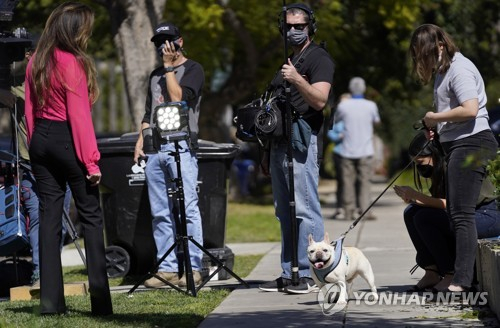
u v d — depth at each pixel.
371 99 57.62
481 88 17.84
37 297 20.98
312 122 19.66
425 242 18.66
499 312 15.55
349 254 18.08
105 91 72.31
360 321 16.17
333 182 82.94
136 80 31.78
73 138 16.77
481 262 17.78
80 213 17.20
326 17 47.09
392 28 49.31
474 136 17.55
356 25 52.12
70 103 16.67
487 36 55.41
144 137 21.66
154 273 20.23
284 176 19.84
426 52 17.73
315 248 17.42
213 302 18.97
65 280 24.66
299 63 19.48
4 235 20.11
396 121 72.81
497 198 17.25
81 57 16.78
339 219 41.03
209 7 44.00
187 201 21.28
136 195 23.50
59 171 17.12
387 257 26.14
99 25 49.44
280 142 19.78
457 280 17.50
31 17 44.62
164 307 18.38
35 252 22.00
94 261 17.20
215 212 23.39
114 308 18.28
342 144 40.72
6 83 21.30
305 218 19.73
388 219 40.88
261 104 19.81
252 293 20.03
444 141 17.81
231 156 23.58
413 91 56.31
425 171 18.95
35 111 17.08
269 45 50.03
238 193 58.28
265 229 37.50
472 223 17.50
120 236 23.69
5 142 33.31
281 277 20.19
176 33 20.75
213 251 23.33
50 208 17.17
